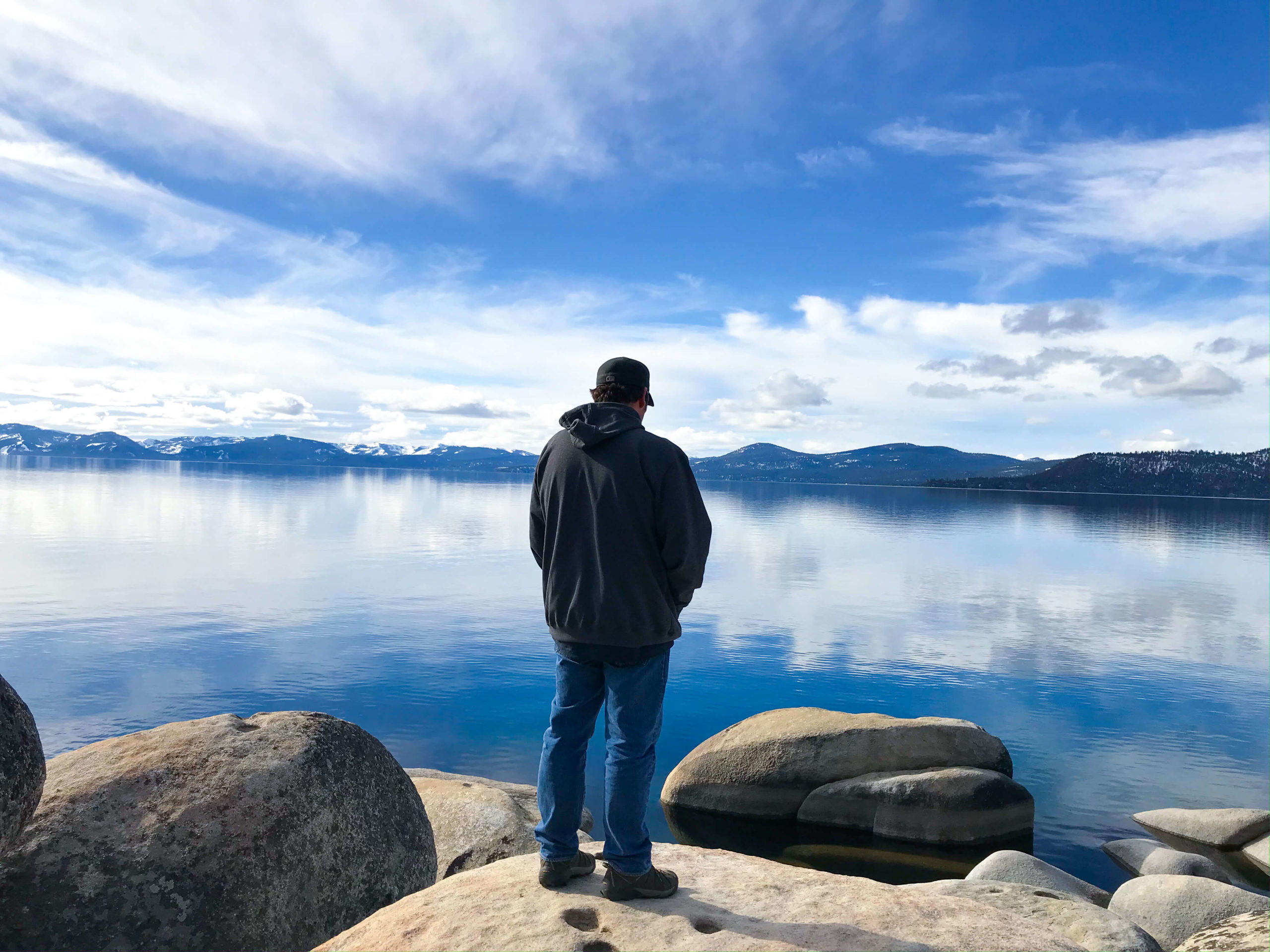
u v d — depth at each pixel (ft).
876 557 143.84
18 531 151.43
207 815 12.39
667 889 9.04
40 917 11.00
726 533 200.54
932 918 8.76
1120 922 14.43
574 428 9.21
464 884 9.55
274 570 104.68
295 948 12.15
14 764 10.39
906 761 30.83
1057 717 44.34
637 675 8.88
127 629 64.69
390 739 38.47
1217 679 53.98
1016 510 405.59
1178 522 318.24
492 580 100.07
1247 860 26.27
